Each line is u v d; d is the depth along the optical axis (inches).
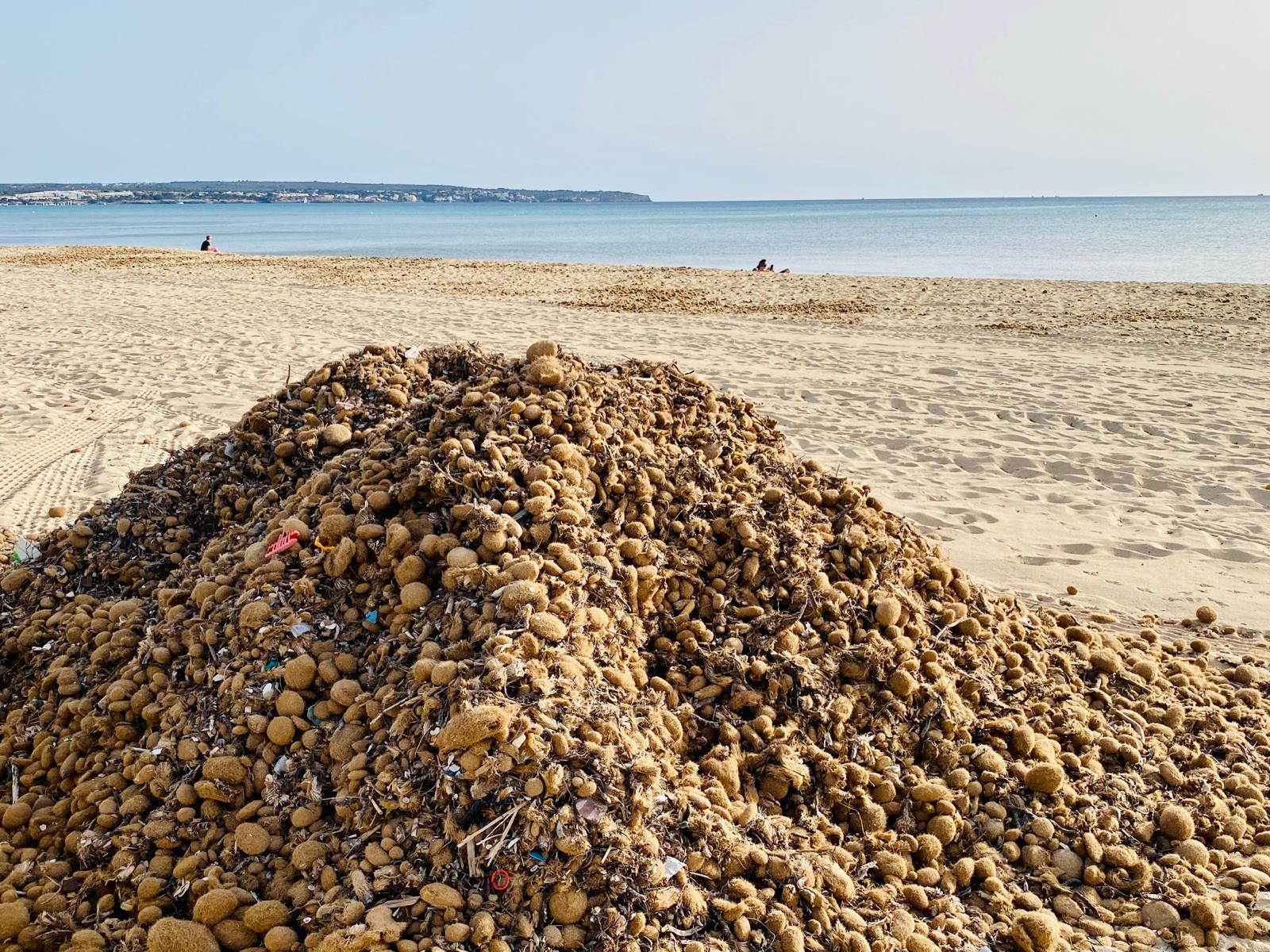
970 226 2625.5
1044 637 160.4
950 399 362.0
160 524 163.6
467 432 140.9
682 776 107.5
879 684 127.9
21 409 333.1
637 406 158.7
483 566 116.3
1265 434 311.3
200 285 779.4
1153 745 137.6
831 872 102.0
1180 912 109.5
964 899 110.5
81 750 115.8
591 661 110.3
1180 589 200.7
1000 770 123.4
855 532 146.5
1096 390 375.6
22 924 94.1
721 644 128.4
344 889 91.8
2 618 151.0
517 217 4746.6
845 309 633.6
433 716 100.6
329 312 595.2
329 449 164.6
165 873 98.0
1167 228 2333.9
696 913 92.4
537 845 91.7
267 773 104.6
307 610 119.8
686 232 2566.4
